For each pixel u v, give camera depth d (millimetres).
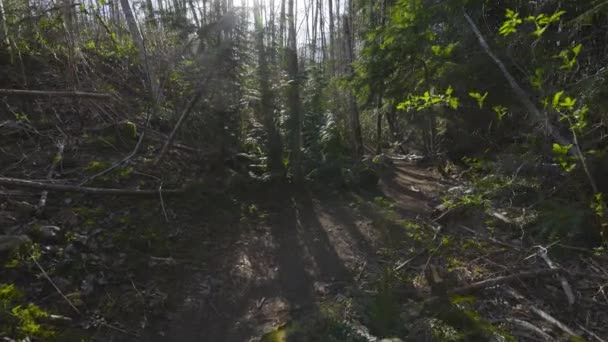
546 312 3461
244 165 6348
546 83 4383
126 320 3148
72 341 2793
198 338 3125
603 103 3629
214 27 5887
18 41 6266
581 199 4340
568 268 4012
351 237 5062
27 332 2715
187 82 6512
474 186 5305
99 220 4152
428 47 6828
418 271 4180
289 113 6562
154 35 7734
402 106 3785
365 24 11492
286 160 6625
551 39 4727
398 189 7648
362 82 7832
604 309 3498
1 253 3240
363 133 15367
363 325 3115
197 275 3902
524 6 5891
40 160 4824
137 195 4770
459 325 3191
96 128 5781
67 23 6410
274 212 5582
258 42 6387
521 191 5043
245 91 6199
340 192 6832
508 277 3863
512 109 5547
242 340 3133
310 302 3629
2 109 5316
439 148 9383
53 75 6262
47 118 5566
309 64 10086
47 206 4105
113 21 8438
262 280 4004
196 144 6293
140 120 6473
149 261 3861
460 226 5207
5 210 3812
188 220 4793
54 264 3385
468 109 7402
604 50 4570
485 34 6199
